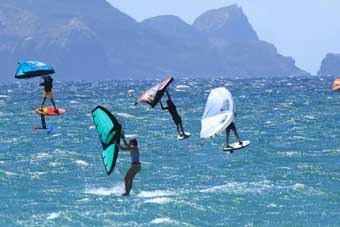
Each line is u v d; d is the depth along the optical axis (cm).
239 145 10338
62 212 8931
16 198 10025
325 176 11531
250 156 13888
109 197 9962
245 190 10331
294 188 10350
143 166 12862
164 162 13412
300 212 8938
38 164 13262
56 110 11606
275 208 9175
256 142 16288
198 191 10312
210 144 16088
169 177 11706
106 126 9406
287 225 8300
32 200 9862
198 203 9450
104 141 9419
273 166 12675
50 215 8819
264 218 8650
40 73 11488
